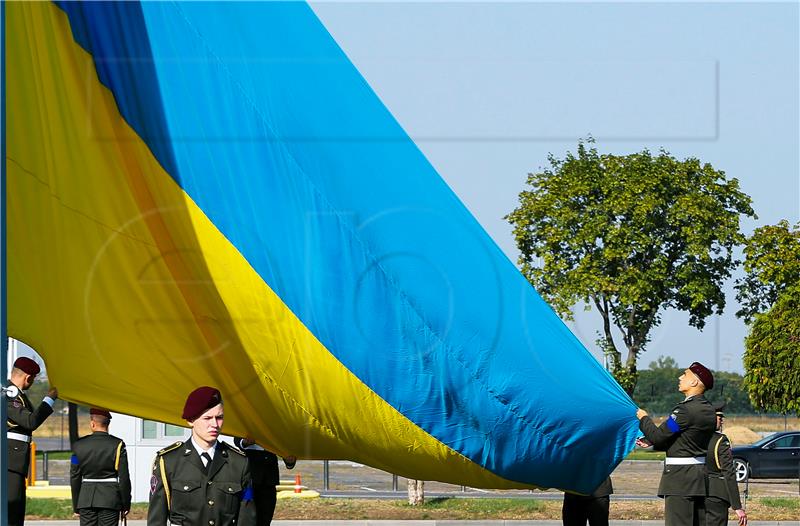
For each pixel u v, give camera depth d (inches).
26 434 663.8
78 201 557.9
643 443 704.4
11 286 560.4
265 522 645.3
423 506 1317.7
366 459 601.6
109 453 718.5
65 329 566.9
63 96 552.7
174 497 443.5
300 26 559.5
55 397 666.2
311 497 1445.6
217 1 556.4
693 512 690.2
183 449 449.1
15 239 558.9
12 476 658.2
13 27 549.0
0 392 466.9
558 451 604.7
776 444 2036.2
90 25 553.3
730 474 688.4
